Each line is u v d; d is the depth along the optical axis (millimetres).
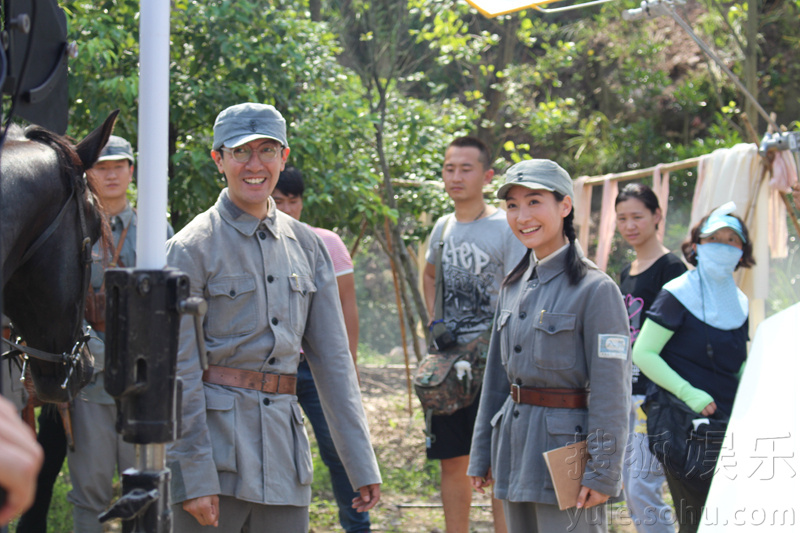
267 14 5500
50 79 1827
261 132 2375
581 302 2520
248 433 2301
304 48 5703
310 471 2418
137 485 1342
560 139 14797
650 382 3230
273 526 2342
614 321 2473
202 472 2193
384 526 4336
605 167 14070
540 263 2650
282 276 2416
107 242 2287
